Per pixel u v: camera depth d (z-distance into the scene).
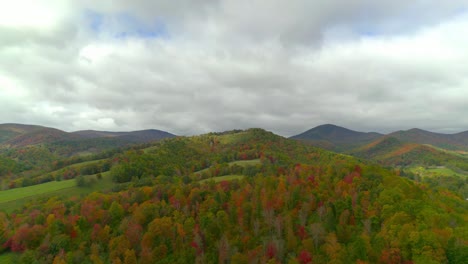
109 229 107.25
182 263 95.25
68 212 121.44
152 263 95.38
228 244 98.31
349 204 110.50
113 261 91.81
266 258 91.81
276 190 129.88
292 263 86.69
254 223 108.56
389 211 100.06
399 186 115.75
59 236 98.56
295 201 120.50
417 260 80.00
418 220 93.69
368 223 98.12
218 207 123.00
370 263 84.44
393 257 83.56
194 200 129.62
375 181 121.06
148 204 119.69
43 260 90.31
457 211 116.00
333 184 129.00
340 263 83.88
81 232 105.88
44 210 120.44
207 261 97.31
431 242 81.62
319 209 109.88
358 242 88.94
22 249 96.81
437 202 114.00
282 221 108.56
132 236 102.50
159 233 104.88
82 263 91.81
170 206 122.81
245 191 132.25
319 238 98.31
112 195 134.38
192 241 102.81
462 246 78.88
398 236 88.19
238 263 91.06
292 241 98.25
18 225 106.31
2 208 132.38
